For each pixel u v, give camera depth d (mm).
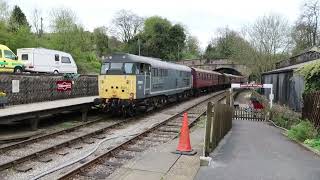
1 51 24750
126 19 81375
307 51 29266
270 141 12203
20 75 19406
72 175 8398
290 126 15938
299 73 16344
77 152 11148
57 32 52188
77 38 53250
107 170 9148
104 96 19344
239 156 9562
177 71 28422
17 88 18453
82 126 15977
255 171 8023
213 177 7520
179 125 17047
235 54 54125
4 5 46719
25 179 8281
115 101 18969
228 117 14766
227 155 9664
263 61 44844
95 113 21328
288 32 45375
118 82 19062
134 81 18906
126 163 9477
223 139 12398
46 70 28547
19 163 9531
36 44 46375
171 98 27828
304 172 7996
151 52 74312
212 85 48750
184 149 10055
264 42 45031
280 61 40344
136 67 19094
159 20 75625
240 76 83250
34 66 27562
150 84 21219
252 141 12102
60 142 12469
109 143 12742
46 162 9828
